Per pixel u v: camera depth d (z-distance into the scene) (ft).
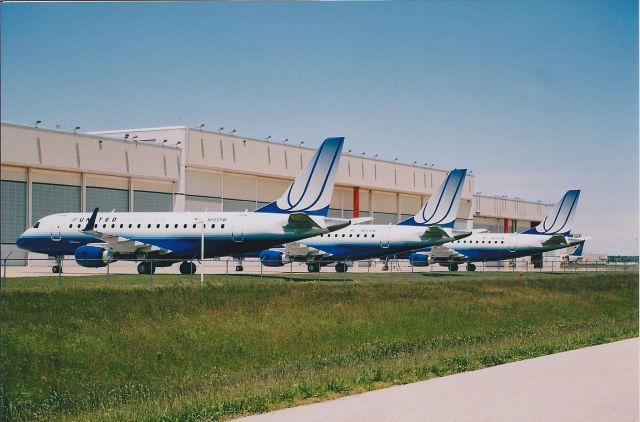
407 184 349.41
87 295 119.55
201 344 103.71
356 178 326.03
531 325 142.51
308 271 251.60
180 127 266.36
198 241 192.03
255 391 65.10
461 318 139.54
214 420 55.52
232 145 279.49
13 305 108.17
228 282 152.35
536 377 64.23
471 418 47.52
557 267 385.70
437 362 79.20
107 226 202.39
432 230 234.79
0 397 75.46
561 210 303.68
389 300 144.56
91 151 239.91
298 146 302.04
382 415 49.60
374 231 243.81
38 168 229.66
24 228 228.63
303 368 88.02
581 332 113.80
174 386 82.74
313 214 187.93
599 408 50.16
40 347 93.76
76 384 85.87
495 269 359.46
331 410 52.60
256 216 189.16
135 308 113.80
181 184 265.34
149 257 196.13
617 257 424.46
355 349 106.93
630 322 136.26
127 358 95.50
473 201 394.32
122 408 68.80
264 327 114.01
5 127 219.00
